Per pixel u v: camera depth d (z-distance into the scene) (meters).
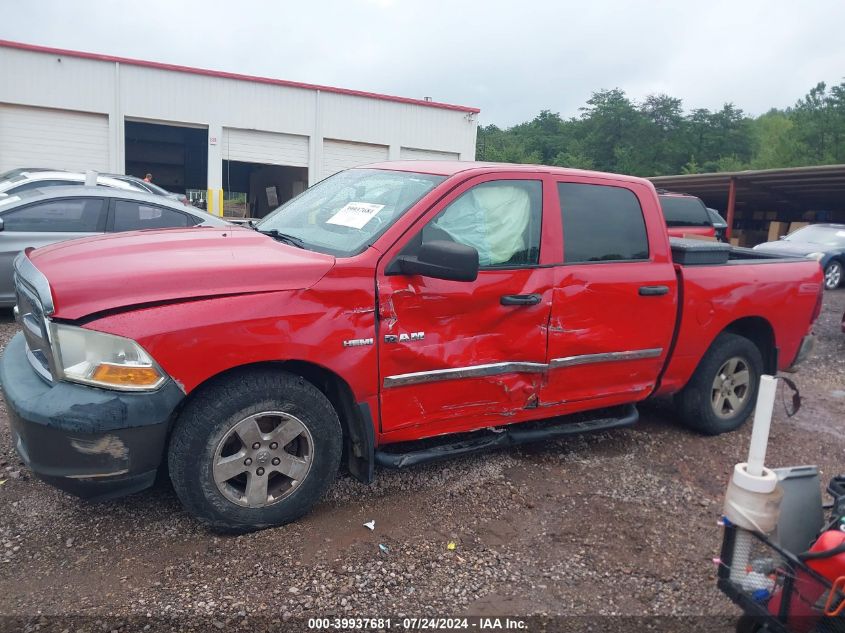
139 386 3.00
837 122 57.69
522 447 4.79
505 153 75.81
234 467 3.30
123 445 3.02
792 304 5.45
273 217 4.61
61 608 2.83
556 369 4.21
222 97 21.64
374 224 3.75
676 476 4.52
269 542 3.38
